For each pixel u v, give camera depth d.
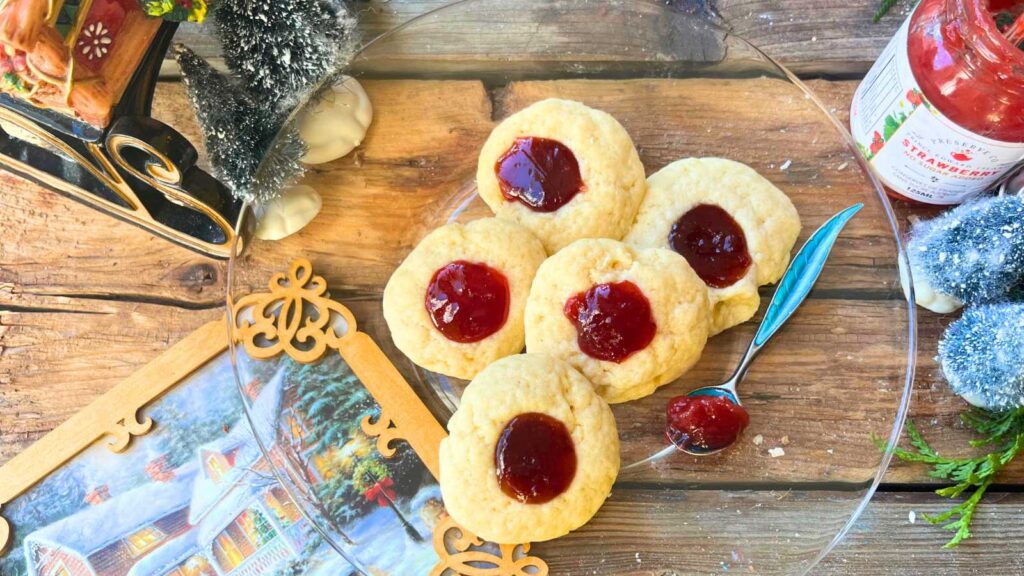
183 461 0.27
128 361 0.28
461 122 0.29
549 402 0.24
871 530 0.26
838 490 0.25
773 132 0.28
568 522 0.24
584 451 0.24
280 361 0.26
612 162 0.26
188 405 0.28
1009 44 0.21
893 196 0.28
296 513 0.27
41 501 0.27
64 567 0.26
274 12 0.23
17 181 0.30
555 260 0.25
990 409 0.25
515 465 0.23
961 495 0.26
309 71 0.24
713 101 0.28
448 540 0.24
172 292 0.29
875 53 0.30
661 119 0.28
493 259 0.26
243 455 0.27
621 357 0.24
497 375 0.24
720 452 0.25
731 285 0.25
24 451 0.27
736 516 0.25
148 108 0.24
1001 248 0.23
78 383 0.28
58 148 0.24
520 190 0.26
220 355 0.28
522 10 0.29
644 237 0.26
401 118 0.28
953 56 0.22
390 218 0.28
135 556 0.26
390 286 0.26
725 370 0.26
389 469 0.25
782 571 0.24
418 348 0.26
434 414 0.26
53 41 0.19
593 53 0.29
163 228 0.28
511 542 0.24
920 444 0.26
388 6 0.31
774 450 0.25
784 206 0.26
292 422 0.26
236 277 0.27
